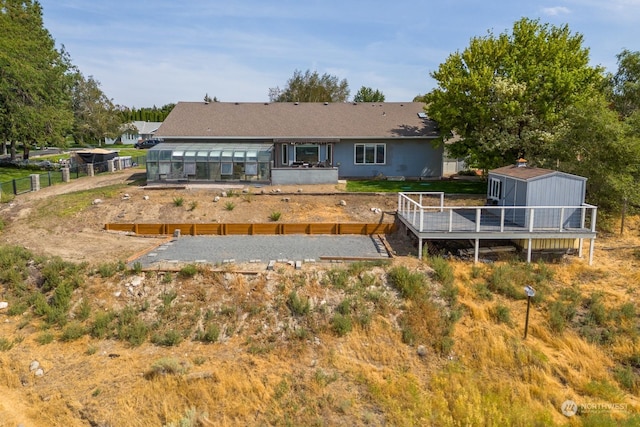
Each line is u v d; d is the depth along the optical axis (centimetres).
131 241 1864
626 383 1105
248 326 1277
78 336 1244
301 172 2619
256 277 1429
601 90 2748
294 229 2008
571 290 1440
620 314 1317
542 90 2381
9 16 3575
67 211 2175
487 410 1010
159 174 2623
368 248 1755
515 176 1738
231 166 2619
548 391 1073
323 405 1023
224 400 1030
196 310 1320
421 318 1284
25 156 4025
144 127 8712
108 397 1031
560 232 1609
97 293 1395
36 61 3569
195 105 3319
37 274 1502
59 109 3991
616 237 1966
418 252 1656
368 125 3070
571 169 2100
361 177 3006
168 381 1063
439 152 3019
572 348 1212
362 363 1163
